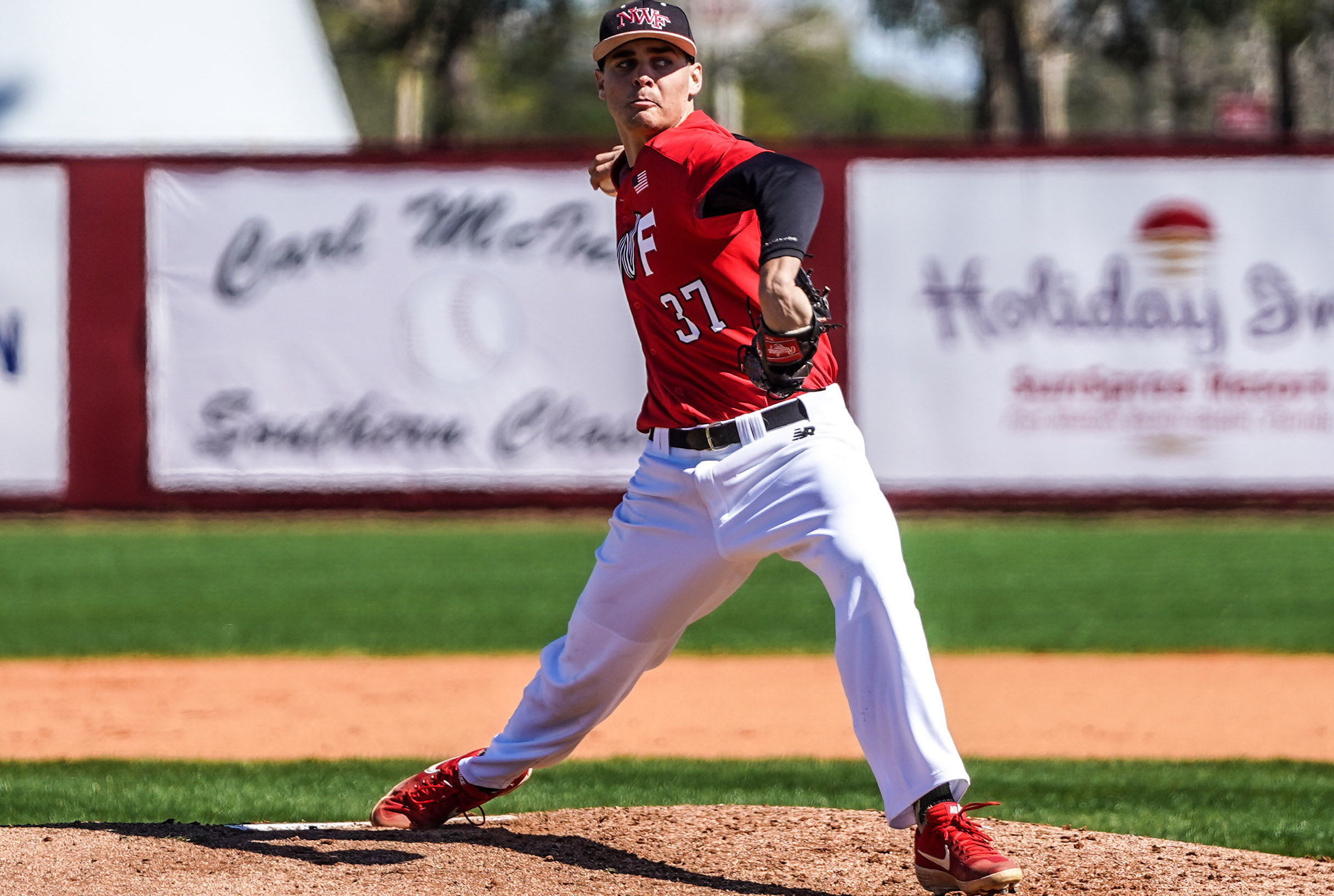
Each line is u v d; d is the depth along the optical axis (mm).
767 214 11570
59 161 50594
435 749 22391
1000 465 51188
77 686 27719
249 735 23469
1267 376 50844
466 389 51438
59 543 47844
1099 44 108062
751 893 12758
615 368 51469
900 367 51156
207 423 51156
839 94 181625
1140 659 30531
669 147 12406
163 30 63219
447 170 51250
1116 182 50969
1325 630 33531
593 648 13688
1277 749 22656
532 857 13586
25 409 50688
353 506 51406
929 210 51094
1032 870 13688
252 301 51062
